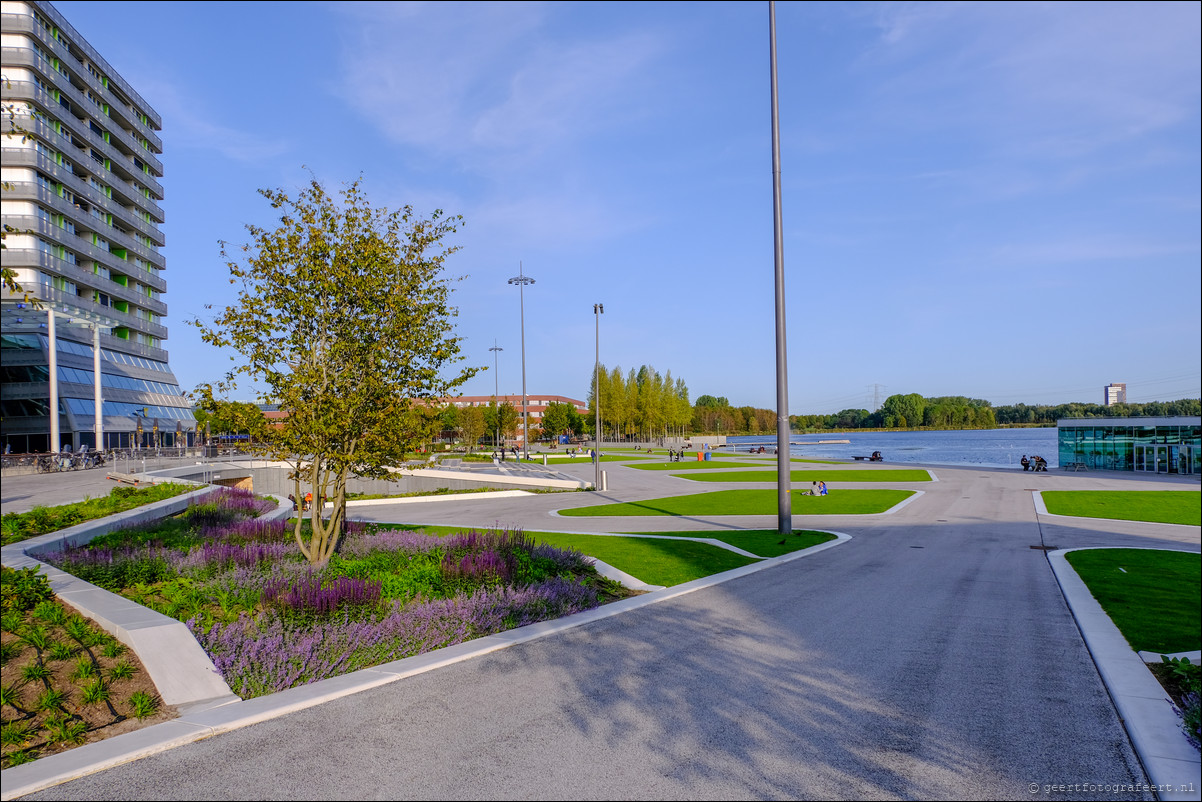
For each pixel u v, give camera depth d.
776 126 17.95
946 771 4.66
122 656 6.56
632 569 12.77
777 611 9.49
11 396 49.59
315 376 11.08
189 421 71.19
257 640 7.07
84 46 64.12
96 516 15.22
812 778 4.56
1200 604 9.71
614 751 4.96
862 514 23.42
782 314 18.00
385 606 8.79
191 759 4.83
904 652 7.47
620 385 109.69
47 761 4.74
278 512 19.89
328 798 4.28
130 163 72.00
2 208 55.19
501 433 92.12
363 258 11.03
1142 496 28.84
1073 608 9.48
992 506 25.59
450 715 5.63
